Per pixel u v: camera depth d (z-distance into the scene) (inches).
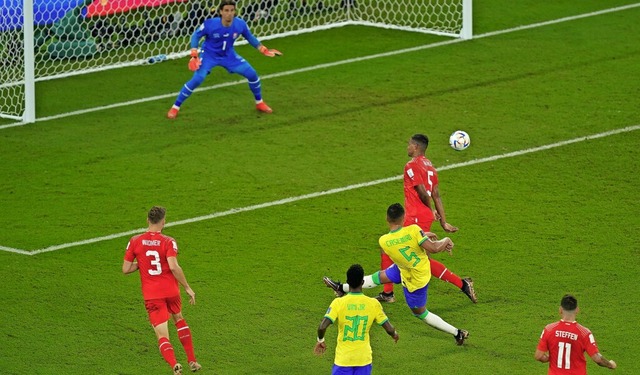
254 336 1514.5
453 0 2982.3
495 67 2524.6
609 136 2137.1
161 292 1403.8
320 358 1459.2
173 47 2743.6
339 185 1975.9
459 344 1473.9
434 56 2618.1
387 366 1432.1
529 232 1786.4
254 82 2281.0
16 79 2474.2
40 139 2210.9
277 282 1656.0
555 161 2042.3
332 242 1775.3
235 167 2057.1
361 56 2645.2
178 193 1955.0
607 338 1476.4
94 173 2044.8
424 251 1469.0
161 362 1459.2
